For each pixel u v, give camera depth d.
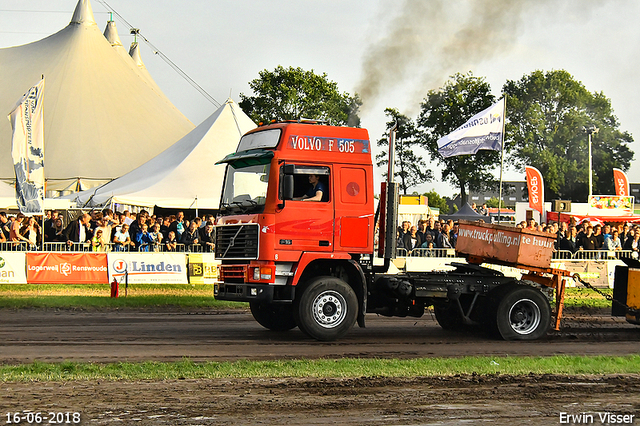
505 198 94.00
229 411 6.32
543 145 61.72
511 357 9.40
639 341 11.70
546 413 6.52
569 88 61.66
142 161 36.78
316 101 51.66
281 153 10.90
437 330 13.00
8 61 40.16
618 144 62.72
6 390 6.91
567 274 12.15
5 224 18.86
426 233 19.97
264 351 9.80
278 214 10.80
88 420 5.95
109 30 61.50
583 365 8.76
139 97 40.88
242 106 52.84
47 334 11.11
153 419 6.01
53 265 18.14
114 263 18.58
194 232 19.98
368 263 11.39
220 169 25.86
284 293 10.87
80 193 27.92
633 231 21.19
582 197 63.78
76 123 36.84
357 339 11.44
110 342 10.37
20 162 17.92
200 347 10.05
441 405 6.71
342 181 11.17
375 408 6.54
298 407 6.50
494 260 12.22
